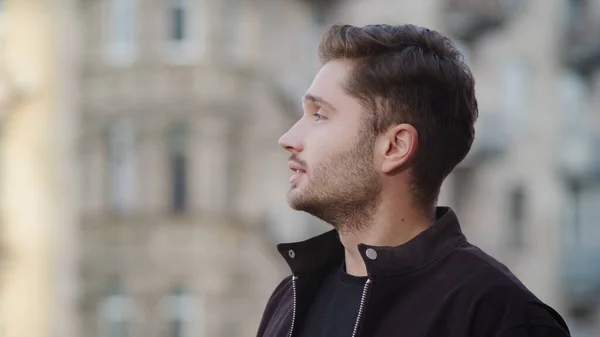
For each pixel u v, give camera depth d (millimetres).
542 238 23688
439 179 2863
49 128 21078
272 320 3174
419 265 2736
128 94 20672
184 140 20578
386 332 2699
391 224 2848
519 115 23422
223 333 20406
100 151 20922
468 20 22109
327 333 2869
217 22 20406
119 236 20719
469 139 2898
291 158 2941
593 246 24422
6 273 21078
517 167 23344
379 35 2869
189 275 20359
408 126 2814
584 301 24188
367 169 2838
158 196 20531
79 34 21062
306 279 3000
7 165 21219
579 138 24438
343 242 2918
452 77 2844
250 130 20609
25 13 21297
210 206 20375
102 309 20859
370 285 2711
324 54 2936
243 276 20516
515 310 2625
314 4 20953
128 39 20844
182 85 20438
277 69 20688
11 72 21094
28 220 21141
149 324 20531
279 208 20688
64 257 21031
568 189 24391
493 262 2762
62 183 21047
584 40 24016
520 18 23359
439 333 2658
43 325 20969
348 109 2855
